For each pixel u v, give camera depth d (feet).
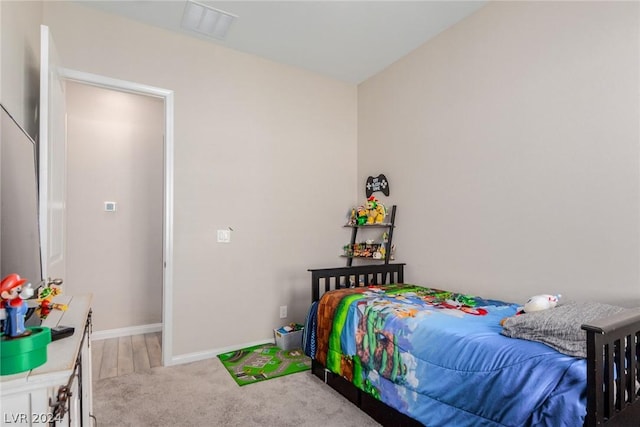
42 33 5.66
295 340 10.39
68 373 2.67
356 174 12.64
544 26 7.22
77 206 11.16
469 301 7.50
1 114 3.38
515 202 7.68
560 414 3.95
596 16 6.43
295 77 11.44
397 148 10.89
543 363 4.35
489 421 4.64
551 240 7.03
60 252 7.34
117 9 8.51
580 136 6.63
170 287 9.25
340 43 10.00
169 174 9.30
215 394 7.62
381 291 8.61
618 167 6.10
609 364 3.97
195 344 9.59
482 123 8.40
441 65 9.47
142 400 7.34
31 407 2.58
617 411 4.08
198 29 9.34
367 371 6.74
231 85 10.29
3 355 2.55
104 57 8.57
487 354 4.91
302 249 11.45
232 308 10.18
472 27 8.66
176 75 9.46
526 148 7.50
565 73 6.87
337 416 6.81
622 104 6.07
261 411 6.95
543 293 7.13
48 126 5.86
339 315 7.65
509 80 7.84
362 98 12.48
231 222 10.20
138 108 12.12
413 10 8.51
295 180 11.37
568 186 6.78
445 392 5.25
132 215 11.98
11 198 3.62
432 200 9.66
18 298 2.71
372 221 11.14
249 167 10.53
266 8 8.43
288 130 11.27
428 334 5.78
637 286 5.85
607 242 6.22
